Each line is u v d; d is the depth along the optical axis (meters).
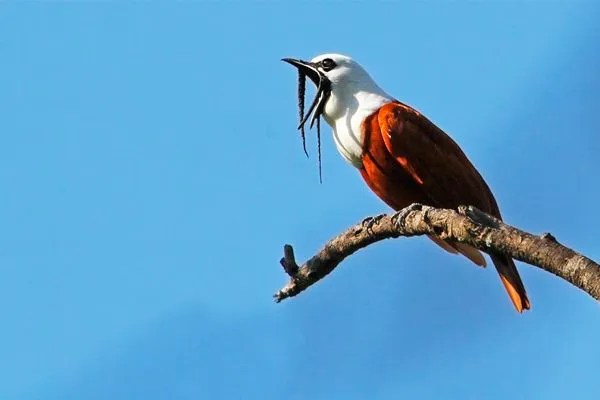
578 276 6.40
